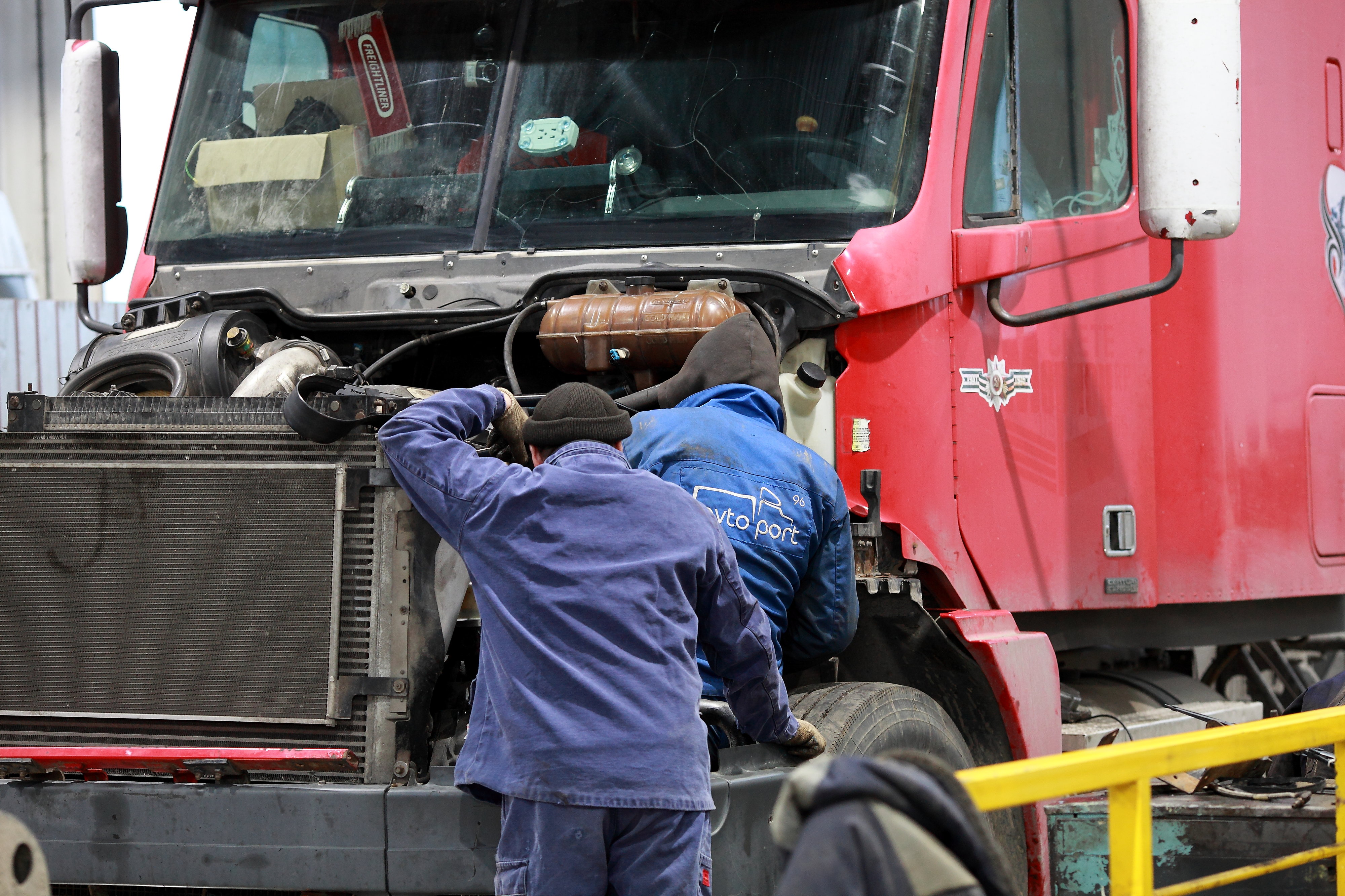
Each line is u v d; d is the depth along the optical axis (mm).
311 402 5586
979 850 2971
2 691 5758
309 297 7465
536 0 7707
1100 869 6629
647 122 7320
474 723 5102
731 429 5984
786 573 5918
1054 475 7625
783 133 7125
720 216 7039
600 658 4816
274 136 7945
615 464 5109
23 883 3420
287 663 5555
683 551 4977
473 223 7355
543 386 7387
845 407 6660
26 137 26438
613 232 7137
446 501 5094
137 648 5676
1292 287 9383
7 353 18641
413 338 7262
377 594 5516
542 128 7438
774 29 7312
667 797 4750
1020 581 7348
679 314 6371
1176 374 8492
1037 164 7742
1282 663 11789
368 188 7637
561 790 4723
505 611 4918
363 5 7984
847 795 2973
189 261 7840
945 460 6934
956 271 7023
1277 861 4859
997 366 7285
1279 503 9133
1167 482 8414
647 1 7535
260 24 8219
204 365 6555
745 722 5430
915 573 6734
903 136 6980
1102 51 8281
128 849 5422
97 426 5859
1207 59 6719
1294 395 9336
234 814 5359
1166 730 8633
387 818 5258
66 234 7938
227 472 5668
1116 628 8500
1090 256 7957
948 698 7012
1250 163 9078
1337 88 10016
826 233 6879
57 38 26688
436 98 7688
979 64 7234
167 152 8203
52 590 5766
